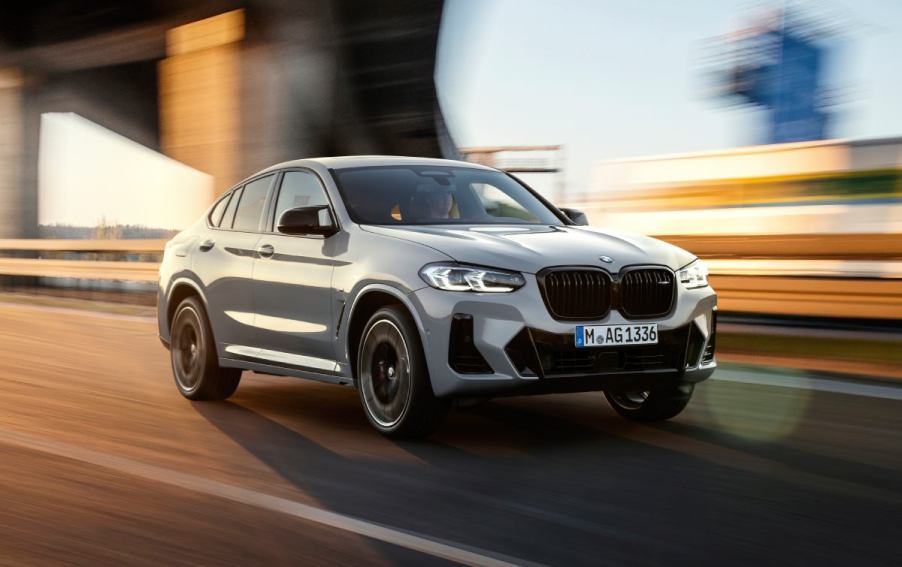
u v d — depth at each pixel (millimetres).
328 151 22938
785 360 9430
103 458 5184
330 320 5957
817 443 5523
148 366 8875
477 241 5523
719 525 3975
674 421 6195
